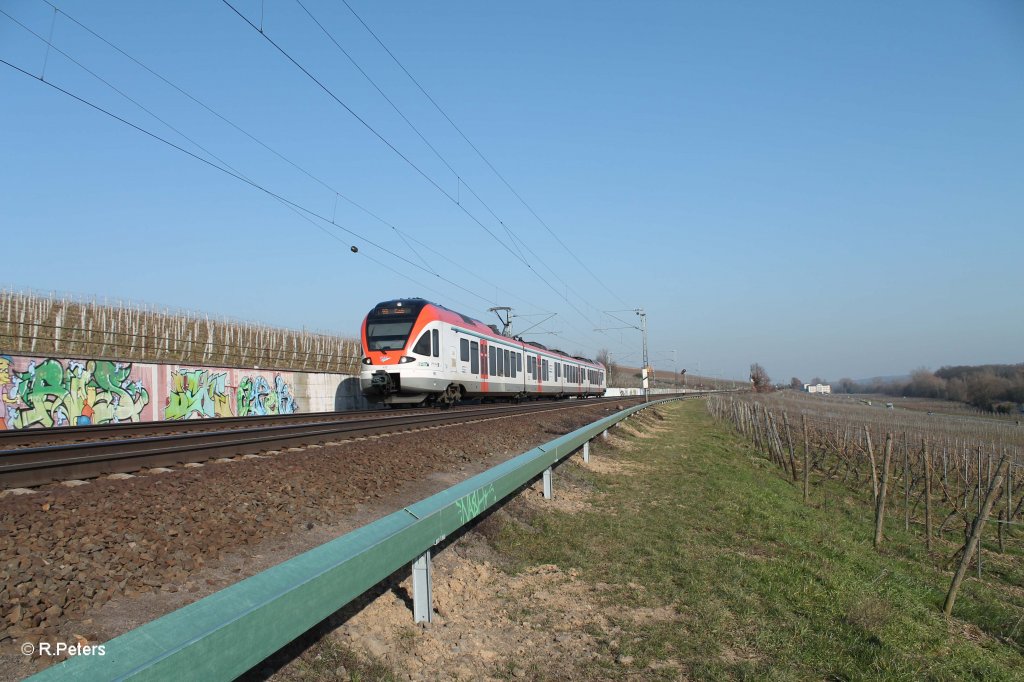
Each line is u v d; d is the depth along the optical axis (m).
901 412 69.19
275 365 37.00
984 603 9.12
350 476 8.71
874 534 13.07
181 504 6.33
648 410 41.78
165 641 2.62
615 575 7.00
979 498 14.22
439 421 17.62
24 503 5.97
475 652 4.96
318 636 4.37
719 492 13.15
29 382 18.19
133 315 36.78
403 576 5.83
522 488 10.11
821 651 5.59
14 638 3.55
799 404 73.94
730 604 6.48
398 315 23.59
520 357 35.06
